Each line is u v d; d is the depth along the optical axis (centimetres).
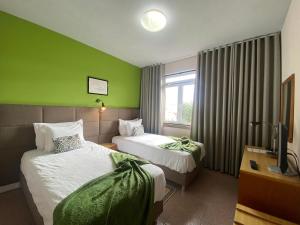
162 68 400
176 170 231
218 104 303
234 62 284
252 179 143
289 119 181
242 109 281
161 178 161
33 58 232
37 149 222
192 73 361
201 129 331
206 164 322
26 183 178
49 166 164
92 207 102
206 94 318
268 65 252
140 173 150
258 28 234
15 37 214
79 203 104
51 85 254
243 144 277
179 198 213
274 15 202
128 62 400
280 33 241
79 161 181
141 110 437
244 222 121
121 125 354
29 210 177
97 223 96
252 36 260
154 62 400
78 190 119
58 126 240
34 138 229
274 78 246
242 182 147
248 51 271
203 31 244
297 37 159
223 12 196
